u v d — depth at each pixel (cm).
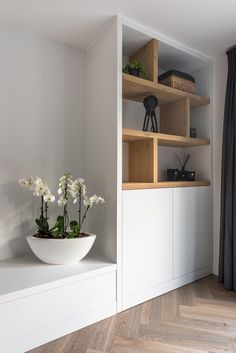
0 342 124
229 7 160
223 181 208
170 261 199
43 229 168
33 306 133
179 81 214
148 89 194
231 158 201
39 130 192
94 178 197
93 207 197
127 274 173
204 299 185
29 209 187
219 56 228
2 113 177
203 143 226
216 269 230
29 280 140
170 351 131
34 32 189
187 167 252
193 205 217
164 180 242
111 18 172
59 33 190
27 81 187
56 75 200
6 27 179
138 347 134
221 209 210
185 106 217
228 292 196
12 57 181
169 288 197
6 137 178
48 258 160
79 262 169
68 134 205
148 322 156
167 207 197
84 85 215
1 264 164
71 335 143
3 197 177
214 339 140
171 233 200
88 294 153
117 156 170
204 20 174
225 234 203
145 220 183
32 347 132
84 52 215
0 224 175
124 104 219
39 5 159
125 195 173
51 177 196
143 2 156
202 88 238
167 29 186
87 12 166
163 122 238
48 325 138
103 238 183
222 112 226
